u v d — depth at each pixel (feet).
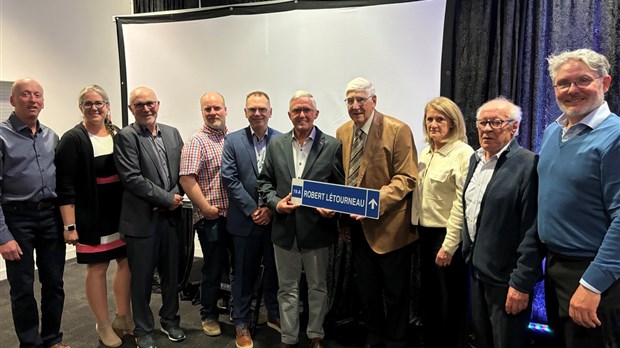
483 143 5.45
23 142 6.86
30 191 6.87
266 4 9.66
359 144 6.93
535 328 7.63
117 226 7.73
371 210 6.20
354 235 7.23
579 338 4.58
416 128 8.55
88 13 13.43
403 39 8.48
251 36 9.91
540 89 7.65
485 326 5.68
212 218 7.82
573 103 4.51
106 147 7.57
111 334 7.94
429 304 6.97
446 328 6.64
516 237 5.23
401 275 6.95
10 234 6.63
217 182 7.87
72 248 13.29
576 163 4.49
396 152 6.63
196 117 10.86
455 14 8.16
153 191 7.24
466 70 8.20
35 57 12.09
